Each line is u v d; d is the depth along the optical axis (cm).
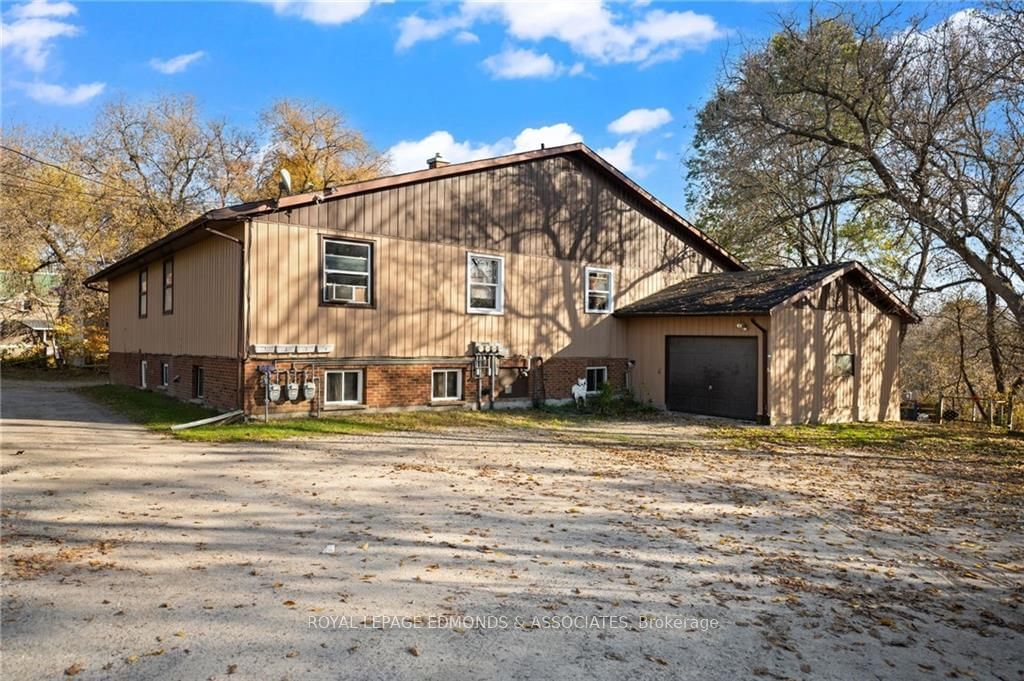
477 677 362
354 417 1389
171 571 501
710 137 2286
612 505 786
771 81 1891
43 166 3281
